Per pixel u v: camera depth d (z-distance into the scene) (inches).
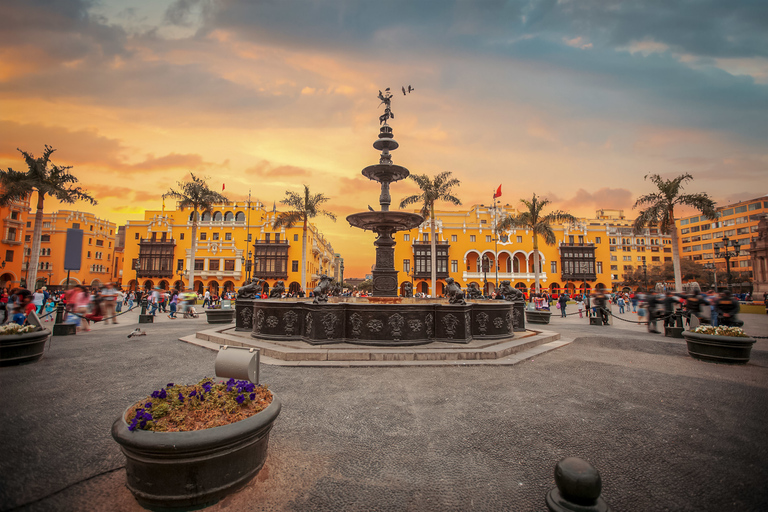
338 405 185.2
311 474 118.4
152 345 363.3
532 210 1272.1
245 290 402.9
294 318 325.4
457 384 224.5
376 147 427.2
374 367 265.0
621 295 1318.9
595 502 87.6
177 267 2203.5
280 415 170.7
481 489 111.3
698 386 225.9
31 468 120.8
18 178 883.4
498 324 349.7
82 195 965.2
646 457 133.4
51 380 230.1
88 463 125.0
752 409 185.2
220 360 137.5
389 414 173.5
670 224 926.4
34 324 293.6
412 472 121.1
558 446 141.7
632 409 183.5
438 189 1173.7
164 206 2368.4
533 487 112.7
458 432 153.9
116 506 100.2
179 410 105.6
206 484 97.6
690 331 319.0
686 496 108.6
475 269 2283.5
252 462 107.8
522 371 259.6
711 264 2258.9
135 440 92.1
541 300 1014.4
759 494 109.7
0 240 1413.6
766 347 382.0
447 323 317.7
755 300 1386.6
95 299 543.8
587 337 439.2
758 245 1435.8
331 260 3959.2
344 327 312.0
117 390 209.6
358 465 125.1
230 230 2222.0
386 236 414.6
